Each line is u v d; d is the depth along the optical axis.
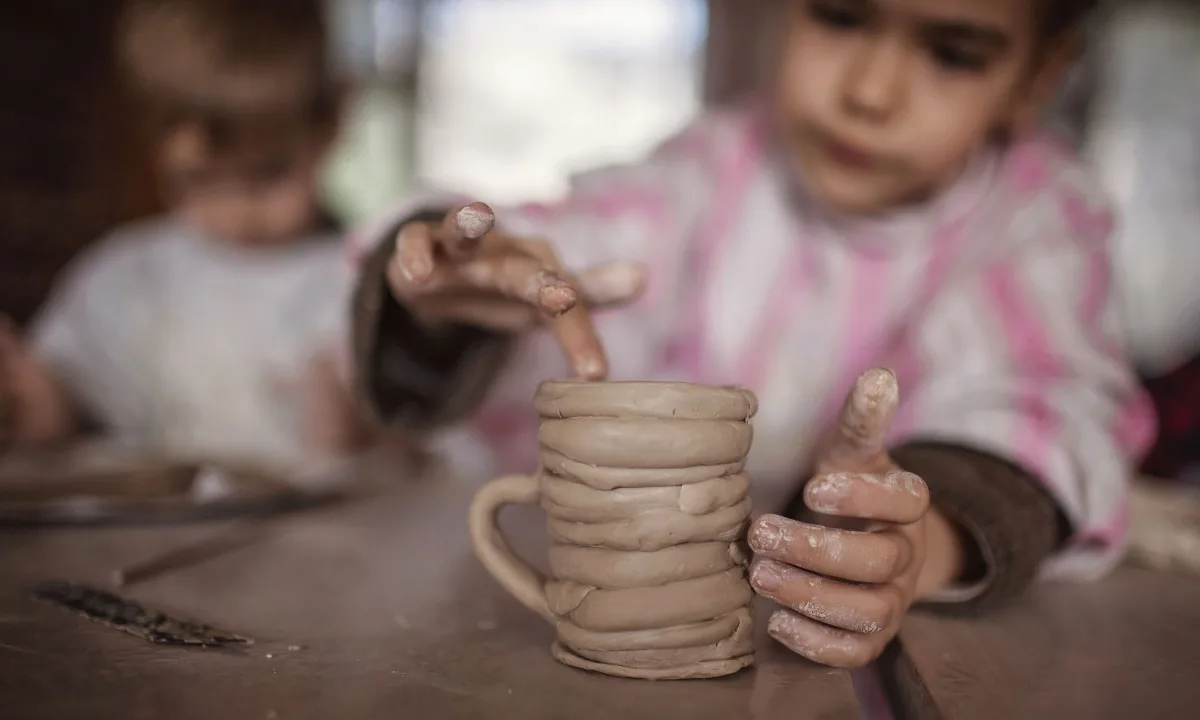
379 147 4.17
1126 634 0.76
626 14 4.36
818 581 0.60
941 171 1.15
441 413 1.01
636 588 0.60
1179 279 3.96
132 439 2.06
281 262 2.18
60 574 0.84
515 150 4.48
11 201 2.99
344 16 3.99
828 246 1.34
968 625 0.76
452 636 0.69
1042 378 1.04
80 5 3.06
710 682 0.61
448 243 0.81
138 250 2.27
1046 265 1.18
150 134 1.94
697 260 1.42
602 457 0.60
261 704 0.54
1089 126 3.80
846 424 0.64
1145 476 1.75
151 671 0.60
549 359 1.35
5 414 1.75
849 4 1.05
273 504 1.15
